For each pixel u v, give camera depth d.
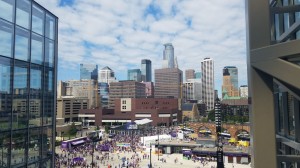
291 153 10.21
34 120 18.62
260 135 4.52
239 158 74.50
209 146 85.25
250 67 4.71
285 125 10.16
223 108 172.12
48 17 20.73
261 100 4.57
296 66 4.09
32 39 18.55
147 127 145.50
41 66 19.61
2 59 15.62
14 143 16.55
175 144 89.00
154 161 77.19
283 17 9.69
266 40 4.57
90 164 70.44
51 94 21.03
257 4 4.68
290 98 9.73
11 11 16.44
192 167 69.50
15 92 16.73
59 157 77.94
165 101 192.25
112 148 94.06
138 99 186.88
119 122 178.00
